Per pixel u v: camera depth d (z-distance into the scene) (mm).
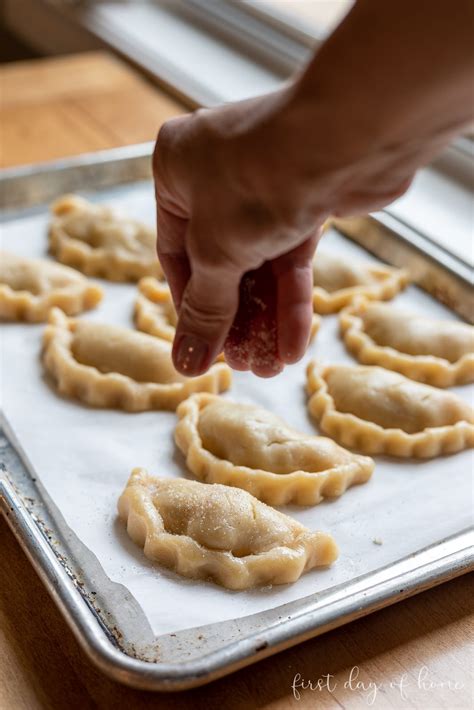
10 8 1536
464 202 940
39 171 837
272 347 540
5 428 638
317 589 542
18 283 751
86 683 501
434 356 702
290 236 439
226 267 452
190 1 1306
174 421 657
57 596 508
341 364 704
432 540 572
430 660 512
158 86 1146
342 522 584
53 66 1051
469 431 638
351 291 756
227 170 430
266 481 593
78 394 671
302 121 406
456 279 743
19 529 541
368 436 633
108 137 936
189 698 495
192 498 567
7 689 499
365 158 412
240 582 537
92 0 1343
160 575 545
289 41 1162
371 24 383
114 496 593
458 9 372
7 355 704
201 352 486
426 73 384
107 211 816
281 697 495
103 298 767
